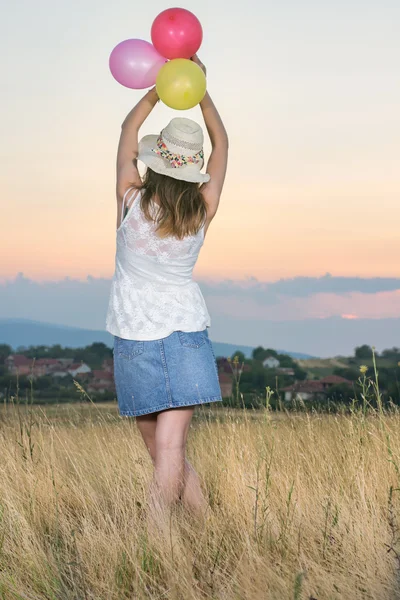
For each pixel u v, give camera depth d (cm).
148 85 335
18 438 470
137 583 262
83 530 313
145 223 312
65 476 407
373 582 255
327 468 382
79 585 271
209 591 262
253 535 306
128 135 329
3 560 288
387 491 343
